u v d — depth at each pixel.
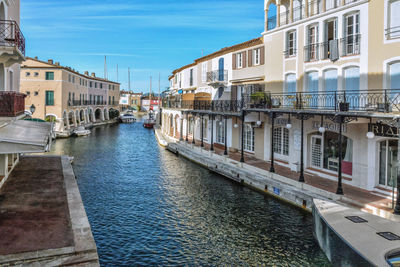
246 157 23.55
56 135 42.31
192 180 20.19
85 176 21.36
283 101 20.12
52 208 10.59
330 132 17.56
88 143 38.00
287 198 15.26
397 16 13.78
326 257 9.95
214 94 30.00
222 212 14.37
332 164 17.44
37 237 8.31
